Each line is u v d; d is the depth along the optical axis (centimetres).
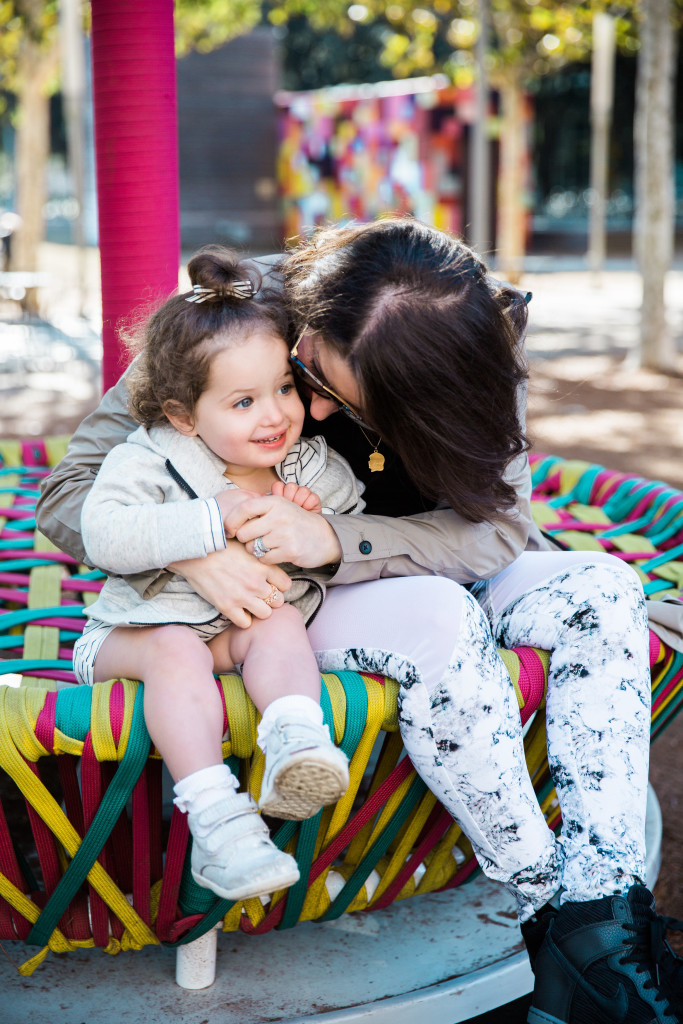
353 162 1650
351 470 156
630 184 2644
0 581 195
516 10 980
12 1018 140
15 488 248
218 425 135
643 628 143
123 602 142
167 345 135
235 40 1812
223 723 127
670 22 629
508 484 140
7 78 1095
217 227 1878
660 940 127
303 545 136
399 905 170
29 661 161
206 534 131
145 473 141
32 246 935
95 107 199
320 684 129
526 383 152
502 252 1130
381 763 144
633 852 131
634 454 480
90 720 121
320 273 129
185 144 1828
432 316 121
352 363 123
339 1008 143
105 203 201
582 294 1128
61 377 670
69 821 131
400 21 1077
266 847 117
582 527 221
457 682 128
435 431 124
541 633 143
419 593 134
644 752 137
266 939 160
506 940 161
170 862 128
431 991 146
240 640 136
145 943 141
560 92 2220
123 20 191
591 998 123
